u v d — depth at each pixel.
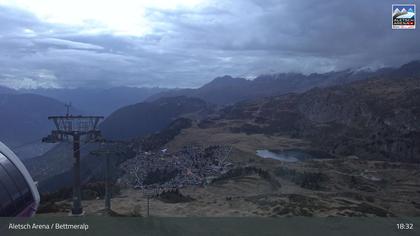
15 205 26.77
